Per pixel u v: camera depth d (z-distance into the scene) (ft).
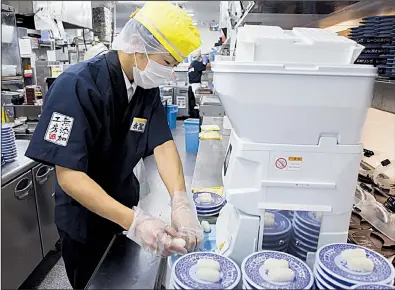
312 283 2.35
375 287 2.22
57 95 3.57
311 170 2.71
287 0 4.30
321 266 2.41
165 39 3.48
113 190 4.64
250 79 2.51
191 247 3.15
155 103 4.63
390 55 4.30
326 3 4.50
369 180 5.47
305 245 2.88
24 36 9.64
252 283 2.28
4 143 7.02
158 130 4.60
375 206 4.22
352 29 5.36
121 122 4.43
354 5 4.65
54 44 10.05
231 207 3.21
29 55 9.89
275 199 2.77
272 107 2.56
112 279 2.76
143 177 5.90
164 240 3.02
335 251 2.61
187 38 3.50
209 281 2.35
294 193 2.76
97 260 4.65
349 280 2.28
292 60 2.62
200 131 8.39
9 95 9.18
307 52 2.60
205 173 5.66
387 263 2.49
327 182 2.73
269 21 6.21
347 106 2.55
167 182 4.25
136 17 3.59
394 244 3.57
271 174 2.72
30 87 9.57
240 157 2.72
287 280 2.33
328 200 2.77
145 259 3.05
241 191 2.78
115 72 4.04
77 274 4.72
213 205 4.09
